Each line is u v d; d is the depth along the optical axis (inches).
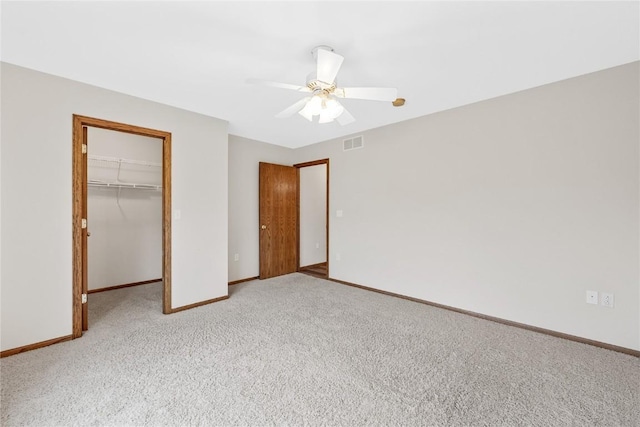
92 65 88.4
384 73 94.3
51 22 67.7
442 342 94.7
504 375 75.9
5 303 85.5
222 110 127.7
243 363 81.0
